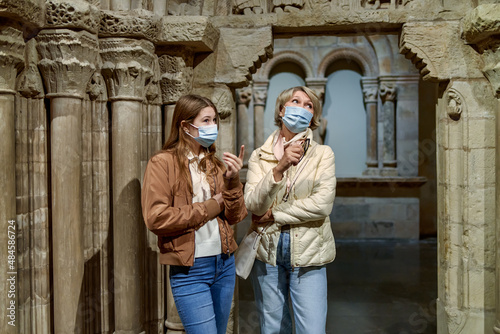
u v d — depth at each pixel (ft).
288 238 6.84
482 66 8.46
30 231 7.27
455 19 8.57
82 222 7.82
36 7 6.62
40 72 7.22
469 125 8.49
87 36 7.39
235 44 9.29
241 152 6.08
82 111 7.92
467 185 8.54
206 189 6.36
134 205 8.19
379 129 21.57
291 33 9.80
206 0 9.38
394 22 8.75
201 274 6.12
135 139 8.20
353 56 21.48
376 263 17.24
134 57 8.02
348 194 21.36
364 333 10.75
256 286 7.27
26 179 7.17
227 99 9.37
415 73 20.88
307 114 6.75
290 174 6.93
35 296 7.36
